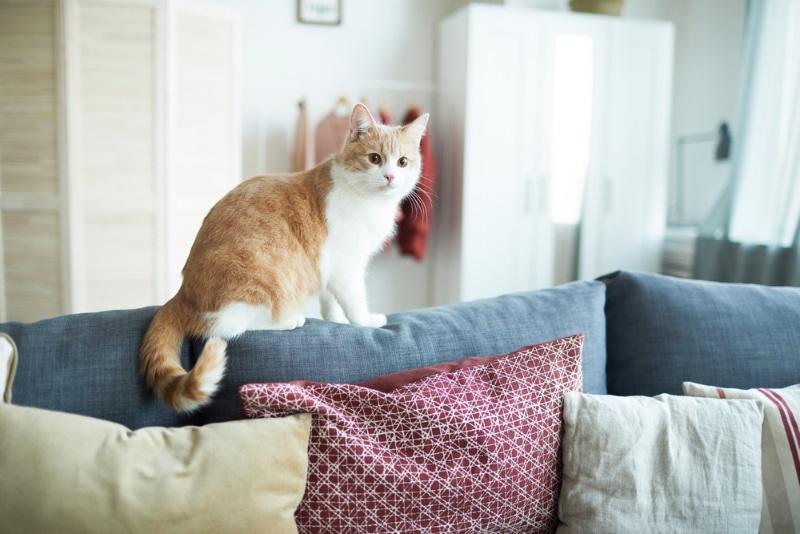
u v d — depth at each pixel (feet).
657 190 10.50
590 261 10.32
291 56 10.35
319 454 3.08
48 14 7.95
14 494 2.60
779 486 3.48
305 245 4.22
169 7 8.16
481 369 3.51
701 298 4.43
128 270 8.50
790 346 4.29
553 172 9.98
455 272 10.13
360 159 4.64
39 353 3.35
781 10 8.26
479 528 3.26
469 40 9.34
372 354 3.73
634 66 10.11
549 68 9.71
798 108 7.86
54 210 8.25
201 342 3.66
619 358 4.44
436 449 3.20
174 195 8.54
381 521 3.08
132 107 8.24
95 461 2.73
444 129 10.45
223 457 2.84
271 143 10.39
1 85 8.16
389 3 10.66
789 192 7.93
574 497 3.36
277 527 2.83
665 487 3.33
